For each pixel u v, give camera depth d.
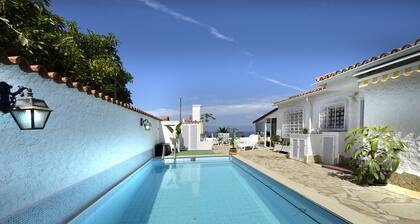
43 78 3.92
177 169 12.21
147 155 13.46
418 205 5.08
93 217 5.69
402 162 6.45
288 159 12.68
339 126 11.34
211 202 6.70
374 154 6.85
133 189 8.20
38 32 7.71
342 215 4.46
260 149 18.78
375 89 7.29
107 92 14.77
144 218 5.54
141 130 11.91
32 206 3.67
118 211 6.01
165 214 5.77
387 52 6.85
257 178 9.62
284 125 17.62
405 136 6.35
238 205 6.43
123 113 8.87
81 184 5.41
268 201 6.77
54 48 8.77
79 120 5.34
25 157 3.53
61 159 4.55
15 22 7.10
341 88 9.78
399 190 6.18
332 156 10.21
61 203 4.52
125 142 9.12
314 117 13.43
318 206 5.22
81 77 11.51
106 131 7.11
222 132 29.64
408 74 5.94
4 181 3.12
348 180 7.49
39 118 2.92
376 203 5.21
